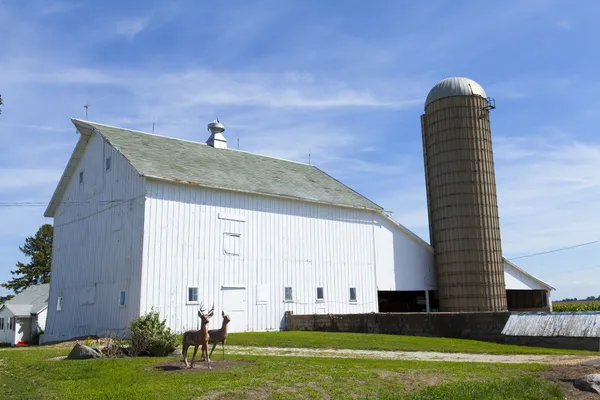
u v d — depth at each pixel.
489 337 21.94
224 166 30.69
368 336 23.50
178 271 24.98
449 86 36.97
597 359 16.08
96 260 28.14
